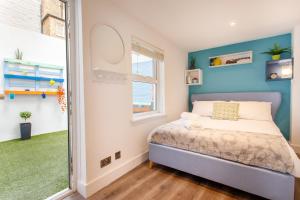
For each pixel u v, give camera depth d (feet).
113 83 6.29
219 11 6.94
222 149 5.41
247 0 6.14
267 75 9.73
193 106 11.86
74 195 5.31
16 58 11.23
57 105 13.32
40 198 5.01
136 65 8.23
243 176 5.01
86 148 5.24
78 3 5.20
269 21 7.86
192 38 10.03
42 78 12.38
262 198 5.09
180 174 6.73
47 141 10.56
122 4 6.38
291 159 4.39
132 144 7.30
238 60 10.89
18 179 6.04
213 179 5.61
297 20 7.78
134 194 5.39
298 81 8.46
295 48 8.46
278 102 9.40
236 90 11.10
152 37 8.67
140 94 8.78
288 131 9.46
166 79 10.08
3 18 10.93
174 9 6.76
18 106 11.26
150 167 7.35
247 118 9.05
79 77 5.28
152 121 8.73
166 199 5.11
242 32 9.18
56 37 13.37
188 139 6.19
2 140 10.57
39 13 12.96
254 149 4.90
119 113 6.57
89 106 5.34
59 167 6.97
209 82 12.15
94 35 5.53
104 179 5.82
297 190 5.37
